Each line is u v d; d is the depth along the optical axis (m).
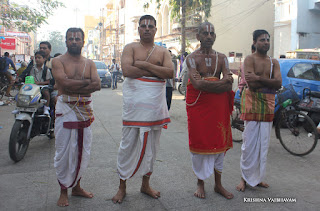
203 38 3.15
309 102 6.07
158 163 4.34
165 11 26.06
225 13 20.61
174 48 24.73
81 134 3.04
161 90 3.11
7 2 11.86
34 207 2.96
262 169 3.38
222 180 3.78
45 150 4.92
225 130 3.26
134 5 33.47
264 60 3.46
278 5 16.44
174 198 3.22
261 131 3.36
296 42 15.38
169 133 6.23
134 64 2.99
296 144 5.07
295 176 3.97
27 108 4.55
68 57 3.06
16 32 34.12
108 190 3.39
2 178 3.67
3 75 10.55
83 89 3.00
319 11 15.50
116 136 5.82
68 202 3.07
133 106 3.02
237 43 20.98
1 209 2.90
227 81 3.08
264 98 3.34
